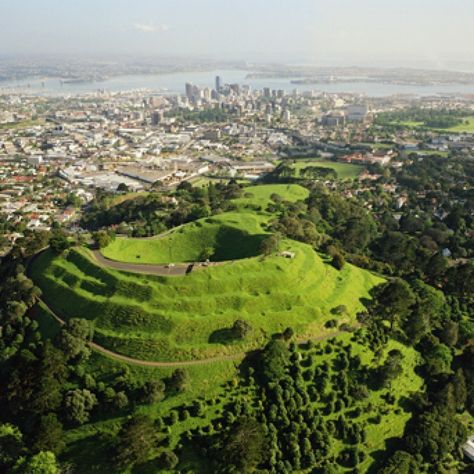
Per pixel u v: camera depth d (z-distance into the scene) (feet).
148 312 554.46
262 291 599.57
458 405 554.46
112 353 530.27
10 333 570.87
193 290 586.04
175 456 439.22
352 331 586.45
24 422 480.64
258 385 508.53
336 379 529.45
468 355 609.42
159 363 519.60
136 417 447.83
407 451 494.18
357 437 490.90
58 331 561.43
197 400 488.85
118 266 643.86
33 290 614.75
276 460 458.09
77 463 451.12
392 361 541.75
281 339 549.95
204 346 533.14
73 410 464.24
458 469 498.28
